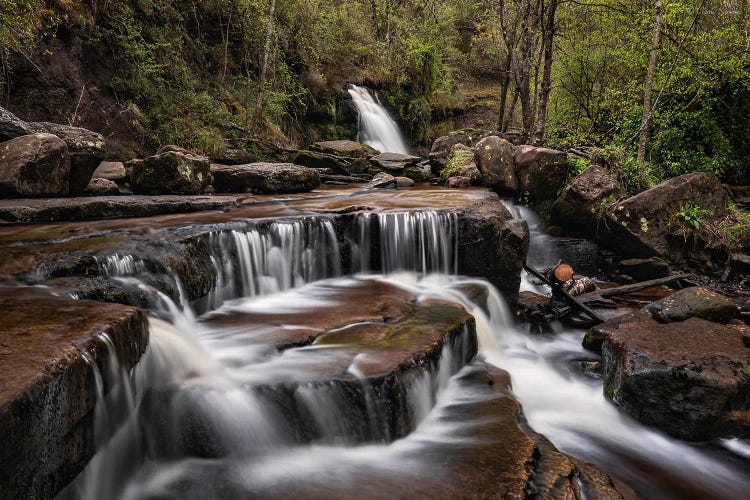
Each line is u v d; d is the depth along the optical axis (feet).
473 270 26.68
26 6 32.68
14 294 13.01
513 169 40.60
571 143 55.52
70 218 23.21
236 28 56.65
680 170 47.60
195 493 10.49
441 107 86.53
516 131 74.28
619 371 17.78
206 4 53.36
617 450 15.23
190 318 17.11
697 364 16.52
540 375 20.18
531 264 35.09
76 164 28.35
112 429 10.27
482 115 91.86
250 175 36.27
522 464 11.21
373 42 79.46
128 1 44.21
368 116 72.08
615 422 17.08
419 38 83.35
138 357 11.51
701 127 46.85
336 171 49.14
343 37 73.20
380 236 25.57
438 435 12.88
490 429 12.89
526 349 23.11
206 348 14.21
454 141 58.08
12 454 7.26
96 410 9.61
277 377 12.37
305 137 64.03
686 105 48.55
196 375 12.63
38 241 17.70
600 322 25.44
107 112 38.91
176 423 11.67
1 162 25.39
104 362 9.94
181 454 11.69
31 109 34.12
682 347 17.71
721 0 49.60
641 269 33.60
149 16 46.62
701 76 46.26
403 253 26.00
